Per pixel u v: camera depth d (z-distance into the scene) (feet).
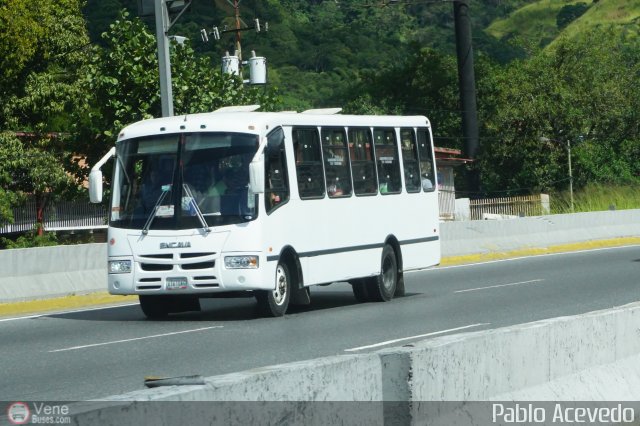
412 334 92.63
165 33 150.30
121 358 79.25
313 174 114.42
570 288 138.31
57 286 126.41
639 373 57.16
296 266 110.52
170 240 103.96
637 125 430.61
